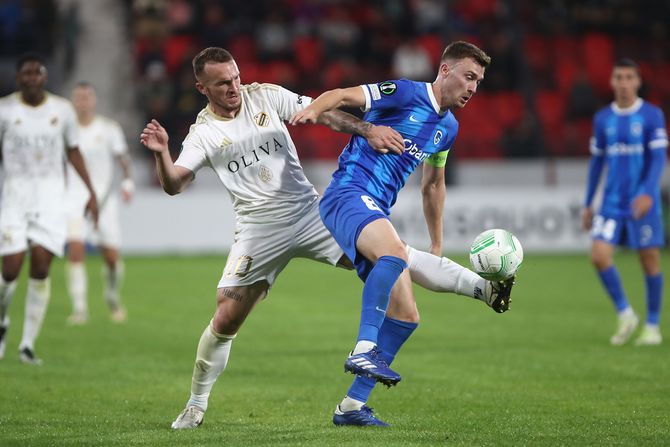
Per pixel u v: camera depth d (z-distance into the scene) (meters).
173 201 71.81
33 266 32.72
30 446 19.48
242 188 21.97
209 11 90.44
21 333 39.75
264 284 22.23
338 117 20.83
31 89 33.00
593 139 38.88
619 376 29.59
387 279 19.64
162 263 65.81
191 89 80.62
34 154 33.16
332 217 20.95
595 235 37.94
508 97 87.31
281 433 20.73
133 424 22.39
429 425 21.83
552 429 21.28
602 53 94.88
